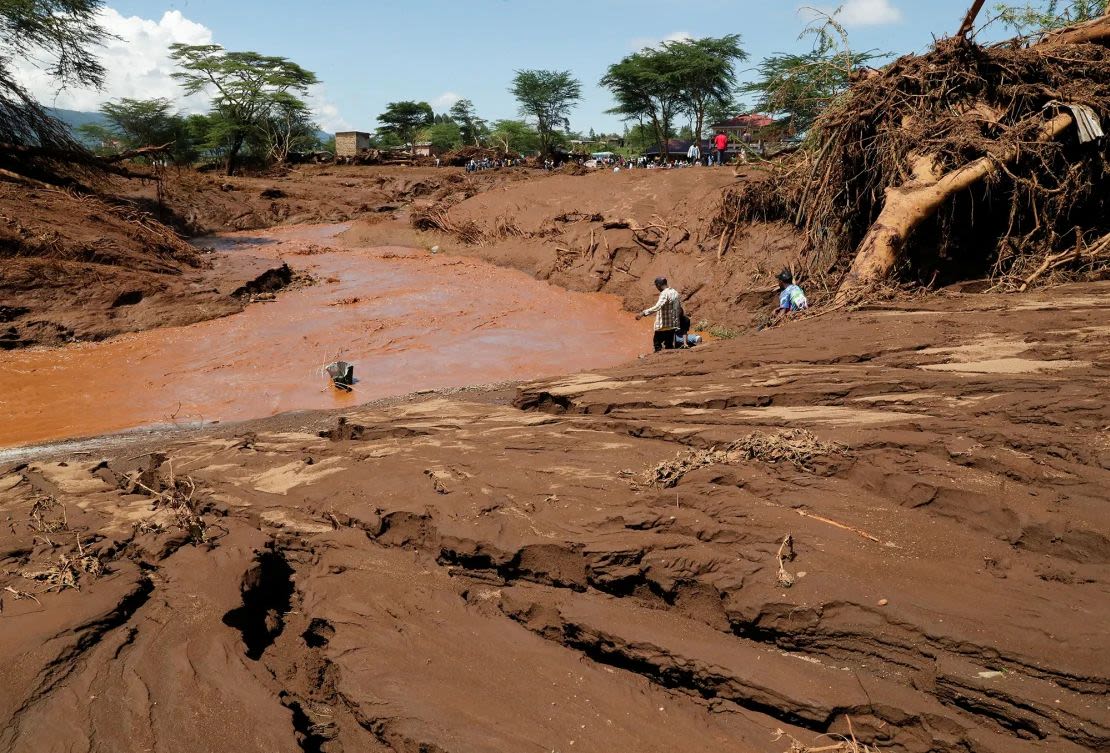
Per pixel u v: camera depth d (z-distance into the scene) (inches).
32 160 861.8
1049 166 496.4
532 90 2332.7
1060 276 430.6
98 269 616.4
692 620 133.1
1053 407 168.4
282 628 149.8
